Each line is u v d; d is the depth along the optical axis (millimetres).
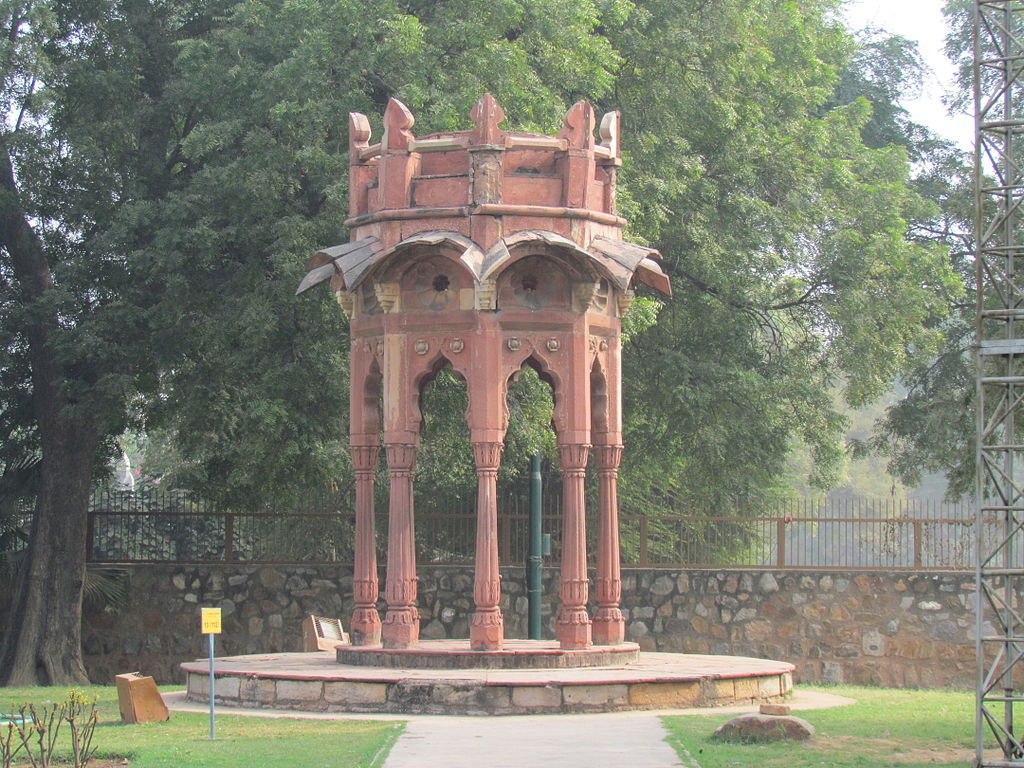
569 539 16516
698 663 17297
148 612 25297
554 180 16656
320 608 25344
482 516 16156
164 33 25484
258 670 16156
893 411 29766
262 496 25328
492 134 16391
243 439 23406
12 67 22750
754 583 24734
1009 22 13102
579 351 16500
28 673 23391
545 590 25156
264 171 21938
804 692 18812
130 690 14625
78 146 23359
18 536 25609
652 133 26031
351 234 17578
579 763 11273
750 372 26750
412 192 16750
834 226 28969
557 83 23594
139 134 24812
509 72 22141
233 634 25297
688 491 32156
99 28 24875
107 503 25922
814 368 29016
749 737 12844
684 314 28625
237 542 25797
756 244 28125
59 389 23953
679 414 27234
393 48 21562
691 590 24906
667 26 26328
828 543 25234
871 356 27984
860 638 24312
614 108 26547
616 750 12023
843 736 13445
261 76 22375
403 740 12664
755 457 28094
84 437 24266
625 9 24469
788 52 28938
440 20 23078
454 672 15562
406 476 16672
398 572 16625
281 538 25859
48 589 23750
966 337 31406
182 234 22203
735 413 27547
